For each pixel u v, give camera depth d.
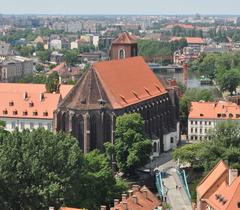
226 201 199.88
